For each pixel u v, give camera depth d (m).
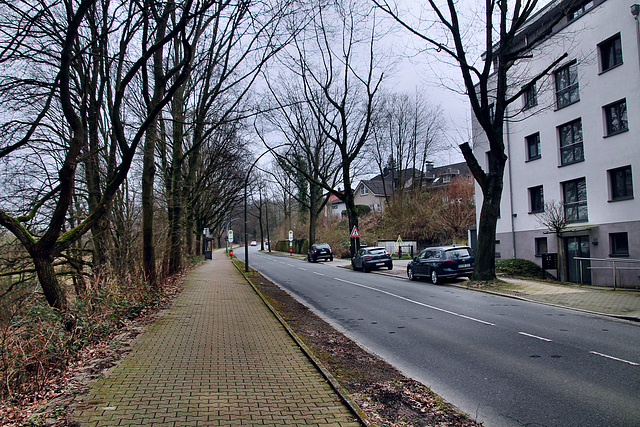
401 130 51.31
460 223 43.59
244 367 6.41
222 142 27.34
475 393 5.59
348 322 11.00
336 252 48.12
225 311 11.72
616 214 18.81
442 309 12.49
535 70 23.28
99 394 5.16
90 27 10.66
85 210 13.67
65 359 6.18
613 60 19.17
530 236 23.89
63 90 7.61
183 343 7.85
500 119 17.11
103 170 13.91
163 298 13.22
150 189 13.23
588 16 20.00
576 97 20.98
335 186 44.75
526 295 14.54
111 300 9.12
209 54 15.78
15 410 4.65
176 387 5.46
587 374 6.18
